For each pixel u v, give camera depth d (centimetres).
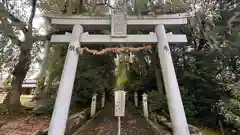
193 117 800
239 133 679
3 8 725
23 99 1521
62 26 627
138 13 616
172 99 517
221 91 746
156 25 604
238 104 671
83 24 605
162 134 608
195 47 940
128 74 1498
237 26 718
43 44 1044
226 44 721
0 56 834
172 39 595
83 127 705
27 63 925
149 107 906
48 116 852
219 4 802
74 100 1023
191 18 719
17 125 690
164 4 613
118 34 586
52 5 768
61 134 480
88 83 1089
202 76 787
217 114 746
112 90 1429
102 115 954
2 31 720
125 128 705
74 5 668
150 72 1241
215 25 768
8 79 1077
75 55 562
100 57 1188
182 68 948
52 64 1118
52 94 1123
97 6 692
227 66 772
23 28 808
